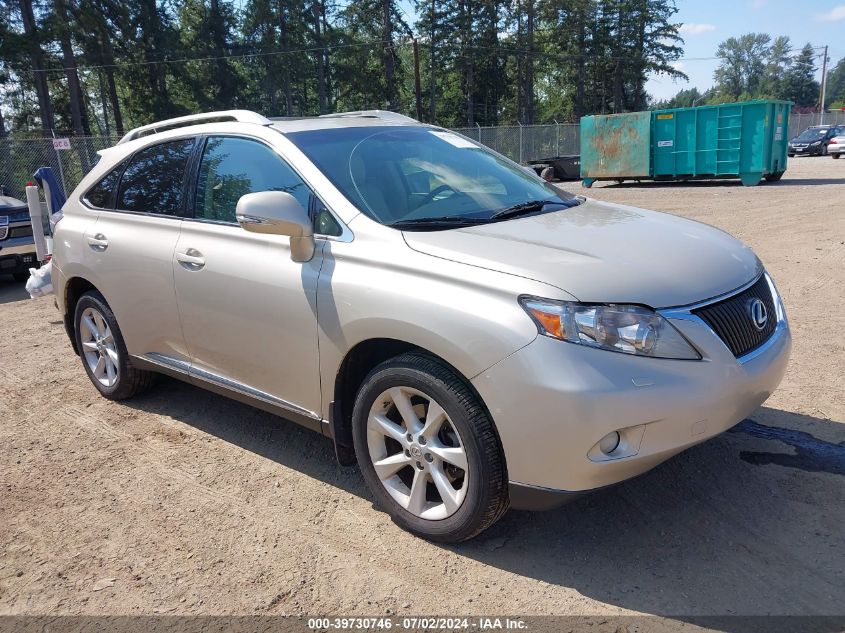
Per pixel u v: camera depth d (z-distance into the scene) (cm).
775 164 1964
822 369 477
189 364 409
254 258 352
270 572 292
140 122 4841
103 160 479
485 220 334
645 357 259
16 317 773
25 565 304
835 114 5159
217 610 270
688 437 267
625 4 6381
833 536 296
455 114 6141
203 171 397
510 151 3094
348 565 294
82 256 460
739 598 262
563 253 288
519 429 262
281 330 340
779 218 1238
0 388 529
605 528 311
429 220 328
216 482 370
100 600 279
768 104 1867
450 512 293
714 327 278
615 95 6606
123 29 4312
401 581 282
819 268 791
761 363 291
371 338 303
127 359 461
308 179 345
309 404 342
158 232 409
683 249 309
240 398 383
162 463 394
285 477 372
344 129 387
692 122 2017
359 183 344
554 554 295
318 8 5250
